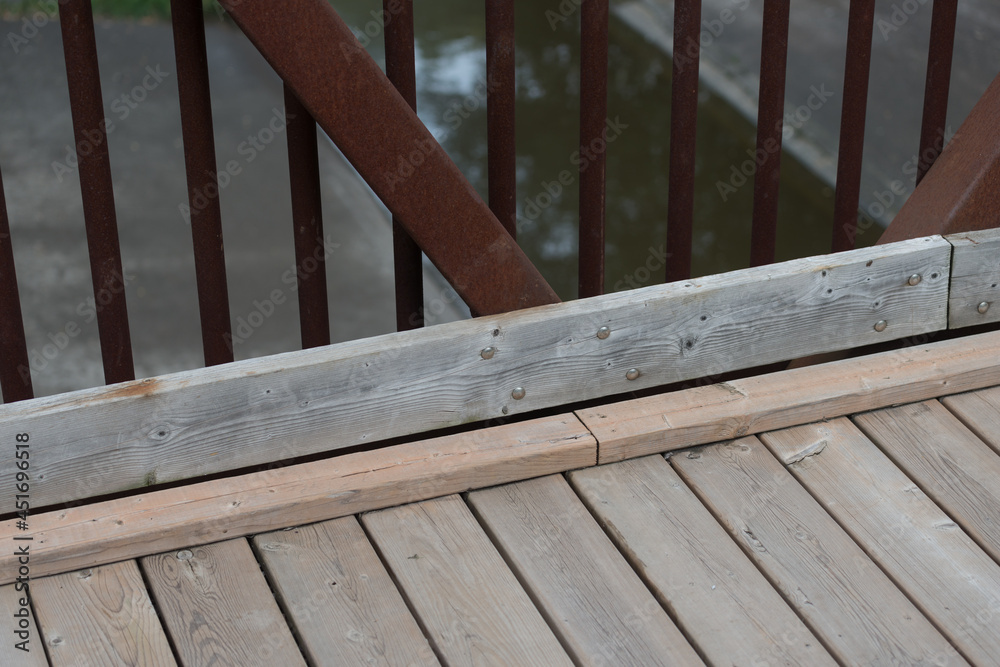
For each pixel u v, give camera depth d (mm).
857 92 1971
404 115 1583
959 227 2006
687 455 1775
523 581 1528
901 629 1434
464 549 1575
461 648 1408
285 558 1556
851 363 1928
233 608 1468
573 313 1789
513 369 1798
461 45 9109
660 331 1856
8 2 9172
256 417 1678
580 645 1414
